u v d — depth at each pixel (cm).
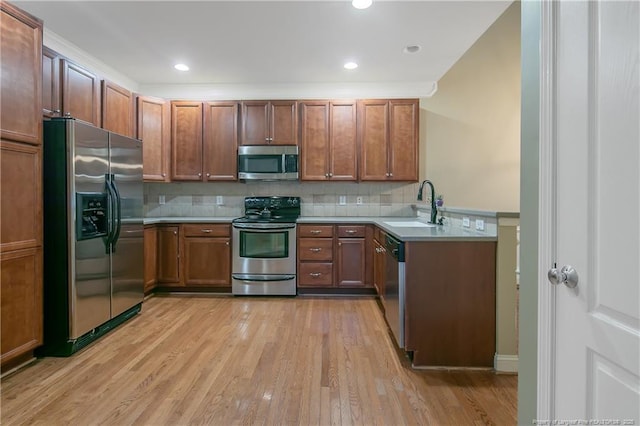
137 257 333
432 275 227
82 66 322
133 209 325
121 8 256
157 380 211
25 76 223
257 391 200
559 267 106
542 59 111
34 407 183
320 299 388
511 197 456
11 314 216
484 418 176
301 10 257
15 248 218
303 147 419
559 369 106
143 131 400
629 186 83
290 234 397
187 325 305
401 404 188
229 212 459
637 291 81
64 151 247
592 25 93
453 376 218
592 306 94
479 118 456
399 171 416
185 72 387
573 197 100
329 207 455
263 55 340
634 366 82
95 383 208
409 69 377
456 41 308
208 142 422
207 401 189
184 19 273
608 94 88
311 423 172
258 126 420
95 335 274
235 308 354
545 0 110
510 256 224
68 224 247
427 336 228
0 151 207
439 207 320
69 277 247
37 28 232
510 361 224
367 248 395
